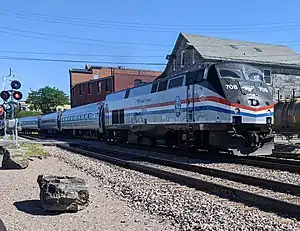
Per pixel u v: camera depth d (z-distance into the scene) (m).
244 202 7.98
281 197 8.49
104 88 55.75
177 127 18.06
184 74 17.69
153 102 20.70
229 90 14.98
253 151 15.31
